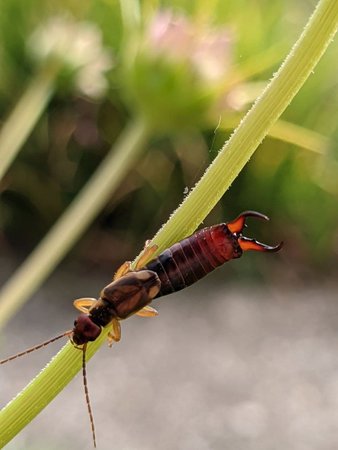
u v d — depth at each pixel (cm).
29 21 23
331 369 19
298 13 26
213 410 18
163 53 10
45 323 20
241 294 22
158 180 23
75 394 18
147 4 10
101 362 19
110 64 13
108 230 23
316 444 17
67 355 6
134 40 10
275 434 17
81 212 9
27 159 23
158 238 6
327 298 23
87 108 23
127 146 10
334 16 5
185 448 16
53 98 23
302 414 17
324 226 24
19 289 9
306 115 25
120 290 6
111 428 17
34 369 18
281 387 18
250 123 5
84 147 24
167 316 21
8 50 23
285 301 22
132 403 18
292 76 5
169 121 10
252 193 24
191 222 6
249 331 20
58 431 16
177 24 10
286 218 24
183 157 23
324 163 24
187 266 6
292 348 20
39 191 23
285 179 24
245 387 18
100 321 6
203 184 5
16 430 6
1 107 24
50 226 24
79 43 12
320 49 5
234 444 16
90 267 23
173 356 19
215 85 10
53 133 24
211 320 21
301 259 24
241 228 6
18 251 23
